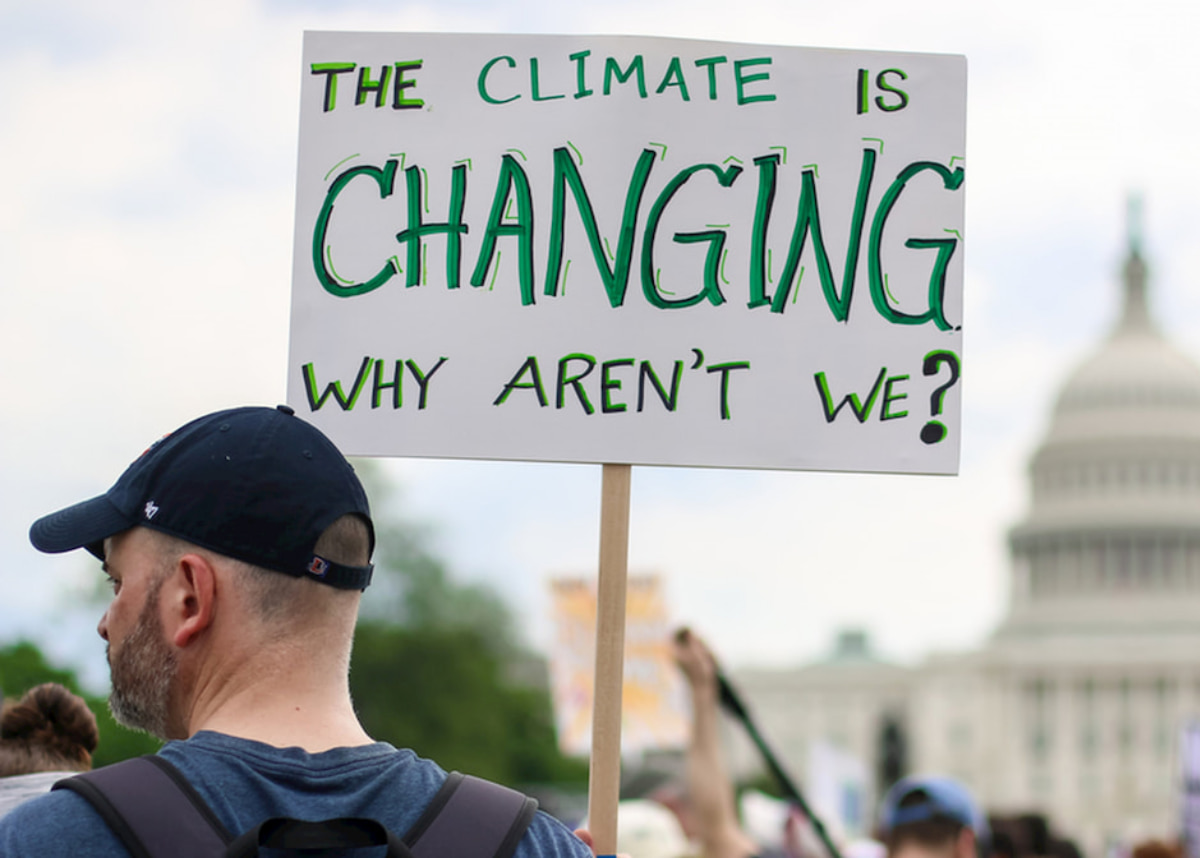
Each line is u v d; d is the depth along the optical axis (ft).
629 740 31.12
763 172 10.50
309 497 6.39
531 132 10.44
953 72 10.67
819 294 10.41
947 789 15.80
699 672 17.85
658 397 10.20
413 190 10.38
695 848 24.49
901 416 10.32
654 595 31.63
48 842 5.69
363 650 205.57
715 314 10.32
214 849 5.76
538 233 10.33
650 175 10.43
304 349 10.25
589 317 10.26
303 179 10.40
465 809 6.26
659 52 10.53
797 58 10.61
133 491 6.46
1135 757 282.56
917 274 10.48
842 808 41.19
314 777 6.10
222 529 6.30
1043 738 287.48
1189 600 296.10
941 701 290.76
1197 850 26.23
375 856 6.04
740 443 10.21
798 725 294.87
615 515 10.03
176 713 6.48
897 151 10.59
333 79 10.48
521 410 10.14
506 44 10.50
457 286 10.27
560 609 37.14
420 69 10.47
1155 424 307.99
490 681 214.07
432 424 10.14
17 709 11.22
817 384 10.31
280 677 6.29
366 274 10.30
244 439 6.44
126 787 5.85
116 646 6.46
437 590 215.10
